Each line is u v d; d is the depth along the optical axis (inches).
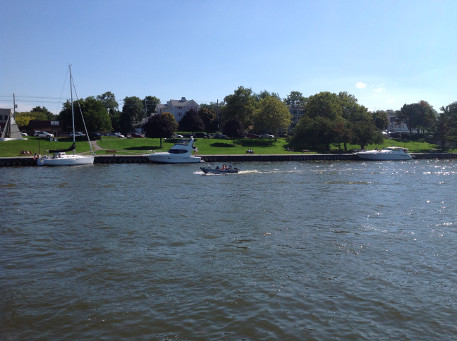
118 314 580.7
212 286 676.7
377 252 866.1
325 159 3882.9
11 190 1721.2
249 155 3656.5
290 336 523.8
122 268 759.1
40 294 644.7
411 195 1651.1
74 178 2171.5
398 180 2196.1
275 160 3686.0
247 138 5017.2
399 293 654.5
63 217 1192.8
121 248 883.4
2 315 577.9
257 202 1464.1
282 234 1010.1
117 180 2096.5
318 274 733.9
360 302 621.3
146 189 1781.5
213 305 608.1
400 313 587.8
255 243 928.3
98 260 804.6
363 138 4345.5
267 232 1029.2
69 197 1549.0
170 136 4141.2
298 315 578.9
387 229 1069.1
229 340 514.6
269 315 578.2
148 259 810.8
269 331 536.1
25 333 531.8
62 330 539.2
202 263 788.6
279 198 1556.3
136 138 4571.9
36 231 1025.5
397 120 6973.4
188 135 5093.5
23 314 580.7
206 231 1034.7
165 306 604.7
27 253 846.5
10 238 960.9
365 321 564.1
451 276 729.6
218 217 1203.9
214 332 533.6
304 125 4453.7
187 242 932.0
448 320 569.0
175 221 1147.9
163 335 526.6
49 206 1363.2
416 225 1116.5
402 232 1036.5
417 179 2252.7
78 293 649.0
